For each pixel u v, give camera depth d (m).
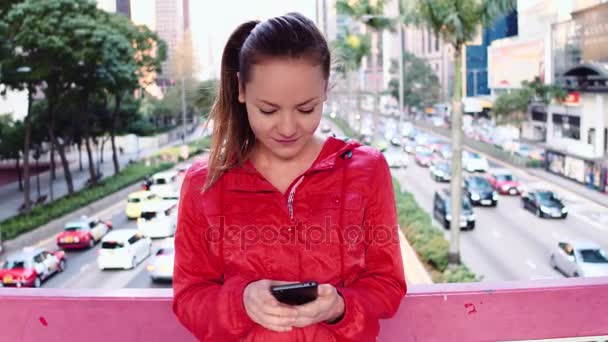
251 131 0.99
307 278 0.94
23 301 1.45
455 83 11.19
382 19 19.86
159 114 19.53
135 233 10.09
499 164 18.09
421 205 15.65
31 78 15.86
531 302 1.44
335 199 0.94
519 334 1.44
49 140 20.25
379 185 0.97
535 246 11.25
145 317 1.43
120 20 16.48
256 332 0.91
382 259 0.98
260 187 0.94
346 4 19.89
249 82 0.82
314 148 1.00
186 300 0.96
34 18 15.01
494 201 15.21
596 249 9.90
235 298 0.87
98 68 16.55
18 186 21.98
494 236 12.62
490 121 19.72
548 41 15.91
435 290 1.45
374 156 0.99
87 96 18.19
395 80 32.56
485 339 1.43
